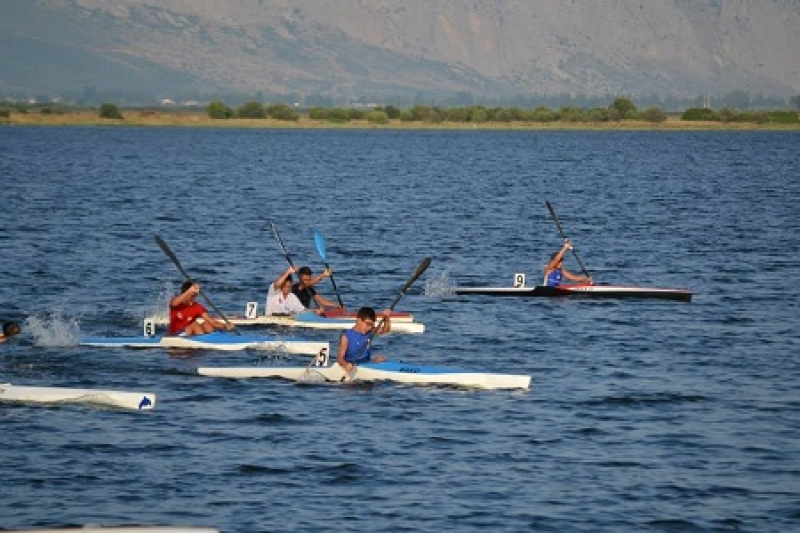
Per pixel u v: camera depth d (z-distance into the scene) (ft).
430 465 242.37
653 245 607.78
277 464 242.37
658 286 474.49
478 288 451.94
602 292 442.09
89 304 418.72
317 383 307.99
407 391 299.58
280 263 527.81
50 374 314.35
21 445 253.24
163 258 535.60
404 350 348.38
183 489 228.43
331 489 229.04
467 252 576.20
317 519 214.69
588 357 339.98
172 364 326.85
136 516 215.10
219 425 268.62
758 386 307.37
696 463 245.24
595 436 262.47
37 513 216.33
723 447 255.70
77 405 283.79
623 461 246.06
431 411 280.92
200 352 341.82
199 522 212.84
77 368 320.91
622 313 409.28
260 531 209.15
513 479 234.99
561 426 269.64
